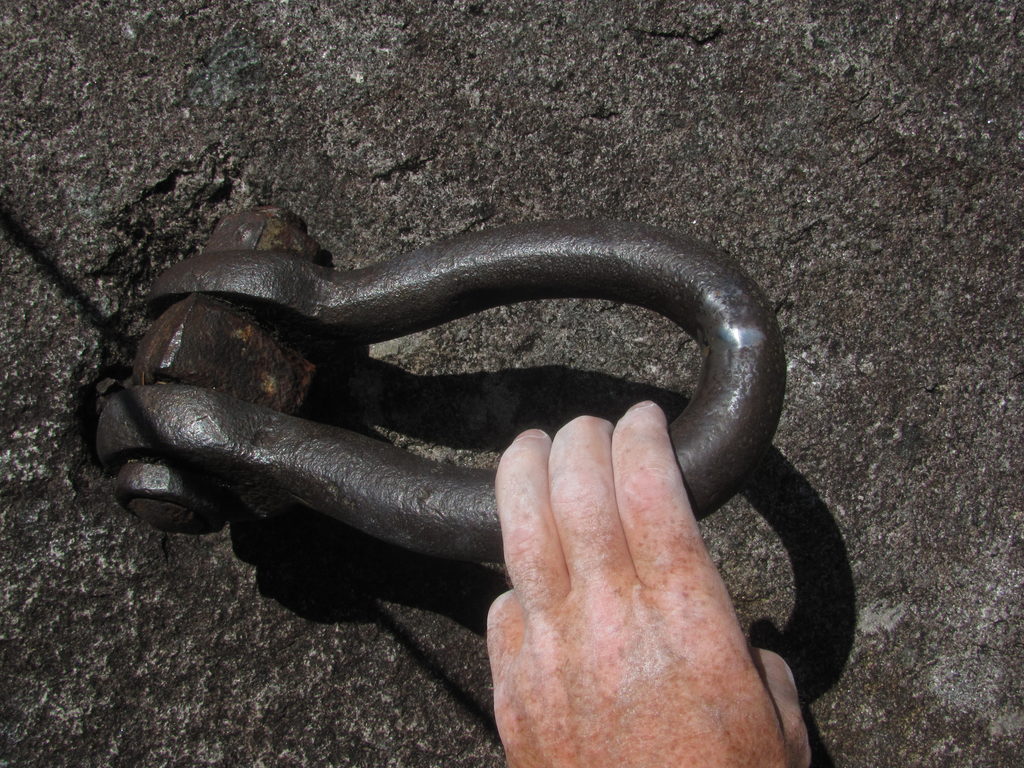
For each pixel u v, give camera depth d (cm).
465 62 44
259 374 39
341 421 45
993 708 50
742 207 45
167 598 44
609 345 46
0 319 42
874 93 45
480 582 47
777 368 34
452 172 44
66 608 43
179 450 36
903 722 49
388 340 42
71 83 42
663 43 44
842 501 47
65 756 43
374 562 46
